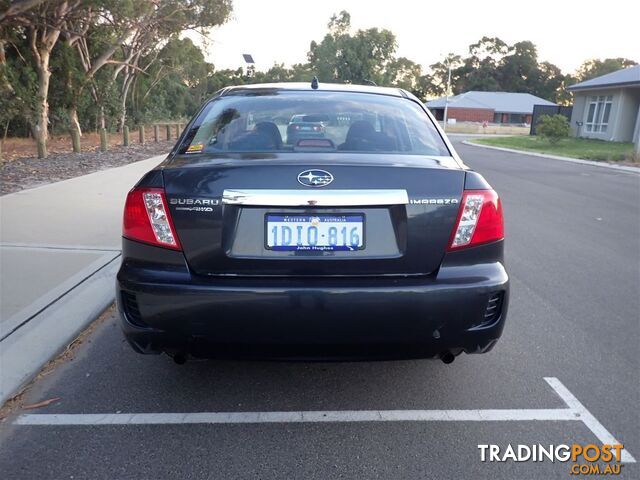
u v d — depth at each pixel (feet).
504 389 10.75
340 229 8.66
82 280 15.79
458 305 8.66
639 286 17.43
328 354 8.77
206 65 184.75
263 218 8.61
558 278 18.21
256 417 9.69
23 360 11.30
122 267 9.08
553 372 11.48
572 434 9.29
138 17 75.00
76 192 29.81
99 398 10.24
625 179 50.29
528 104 244.83
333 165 8.67
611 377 11.28
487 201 9.03
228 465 8.37
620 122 108.78
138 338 8.87
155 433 9.16
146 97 131.54
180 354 9.11
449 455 8.68
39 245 19.26
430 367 11.66
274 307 8.39
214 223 8.56
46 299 14.33
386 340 8.66
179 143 10.85
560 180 48.24
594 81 118.21
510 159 72.54
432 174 8.86
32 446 8.78
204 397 10.32
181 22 84.48
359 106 11.59
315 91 12.17
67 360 11.73
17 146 69.36
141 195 8.85
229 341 8.61
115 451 8.66
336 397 10.39
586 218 29.60
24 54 61.36
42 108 56.75
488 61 334.65
